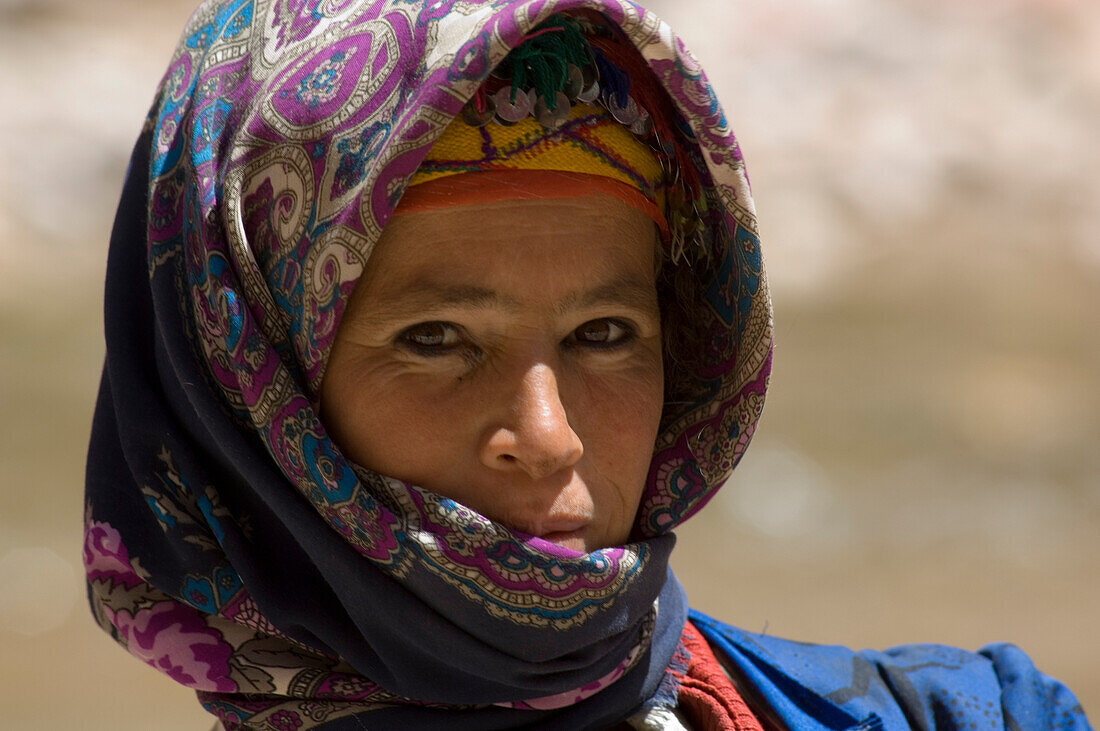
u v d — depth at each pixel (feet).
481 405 20.11
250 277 20.57
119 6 151.23
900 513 100.73
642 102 20.98
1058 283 135.54
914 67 153.07
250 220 20.77
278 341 20.63
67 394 111.14
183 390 21.88
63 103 140.15
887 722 23.39
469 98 18.83
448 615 20.33
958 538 96.84
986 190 146.20
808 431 111.55
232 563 21.61
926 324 129.18
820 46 152.35
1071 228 142.41
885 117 149.07
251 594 21.45
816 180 144.66
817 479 104.63
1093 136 149.18
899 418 113.70
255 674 21.86
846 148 147.23
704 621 24.80
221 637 22.08
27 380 111.96
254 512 21.84
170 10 152.56
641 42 19.15
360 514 20.03
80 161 138.00
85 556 22.76
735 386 22.47
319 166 19.89
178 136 22.66
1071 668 76.23
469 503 20.22
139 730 66.95
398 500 20.13
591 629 20.47
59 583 85.66
